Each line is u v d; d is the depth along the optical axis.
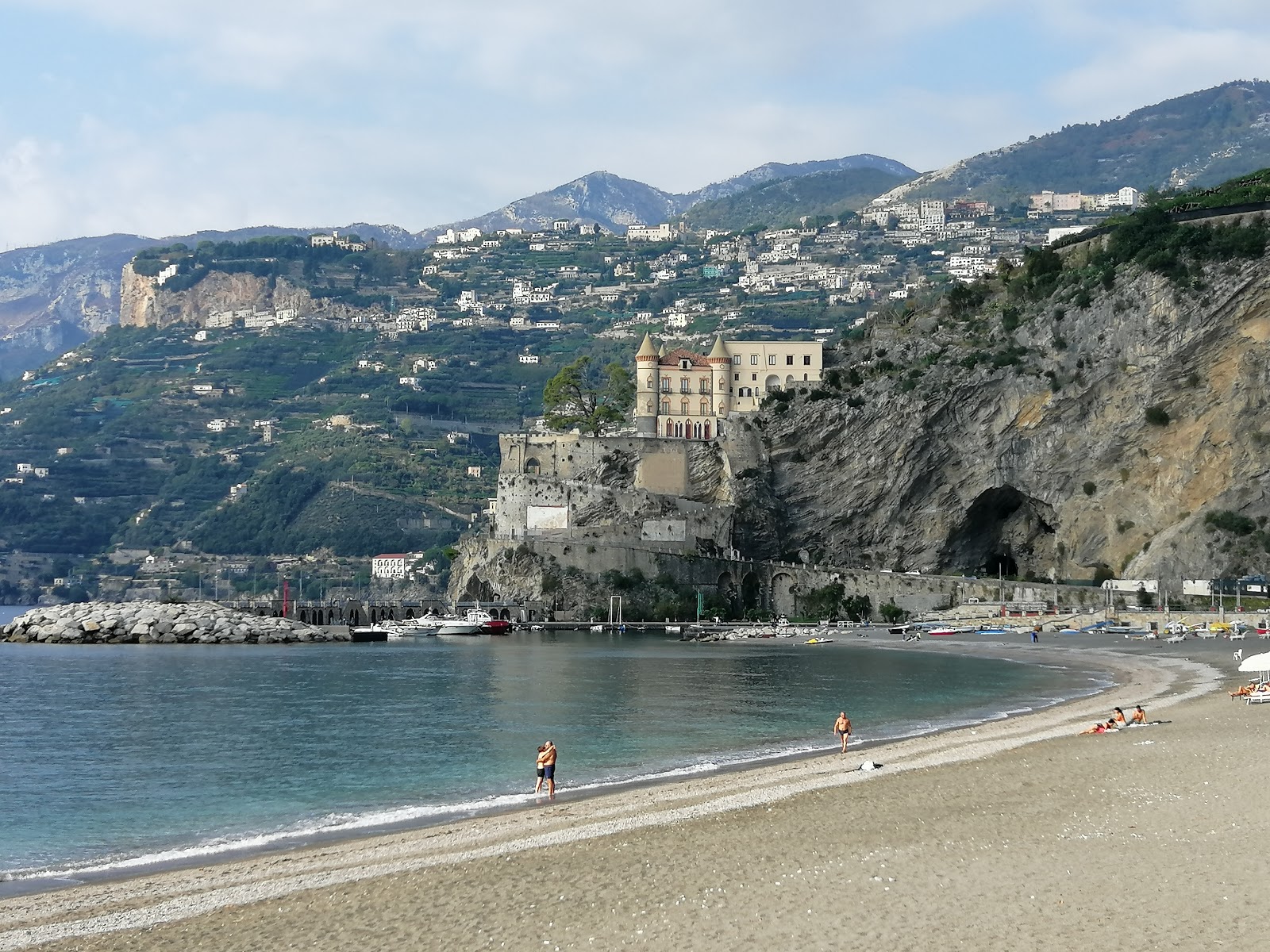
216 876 41.72
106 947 33.41
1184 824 41.53
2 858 47.97
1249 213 186.75
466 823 50.12
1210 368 179.38
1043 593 187.50
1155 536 181.00
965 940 30.61
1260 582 166.88
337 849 45.62
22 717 94.38
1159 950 29.20
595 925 33.47
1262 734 62.25
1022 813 45.06
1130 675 111.75
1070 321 196.75
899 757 63.03
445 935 33.31
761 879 37.25
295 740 80.50
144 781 65.75
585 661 150.00
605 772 64.69
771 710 93.81
